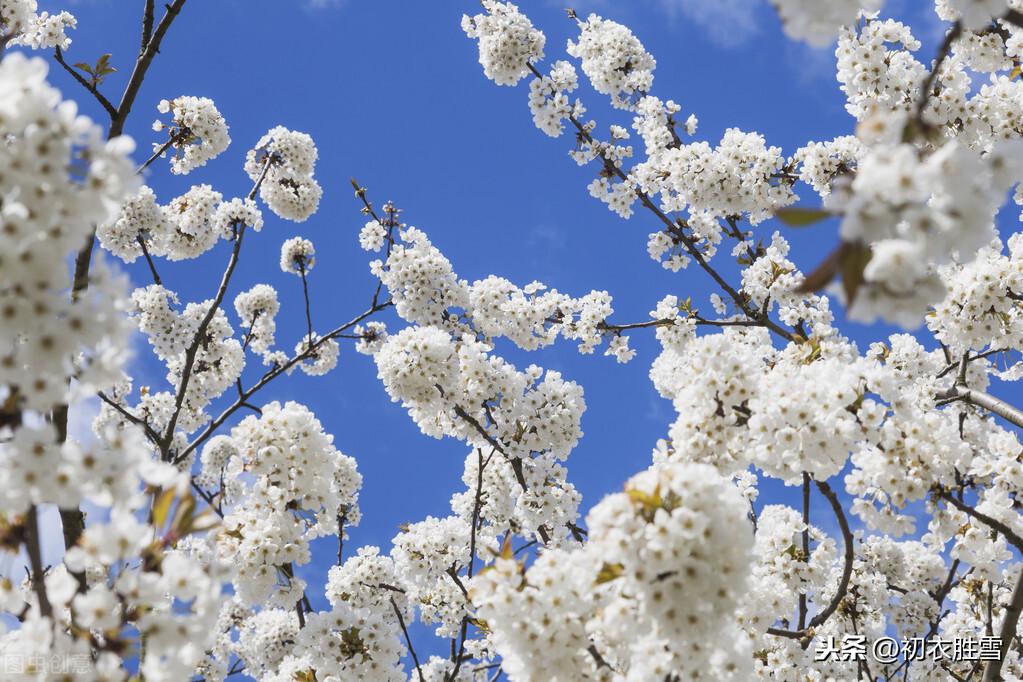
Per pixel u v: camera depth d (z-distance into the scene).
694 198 10.77
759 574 7.49
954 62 8.98
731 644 4.57
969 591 9.16
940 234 2.68
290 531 6.88
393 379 9.12
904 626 10.11
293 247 11.32
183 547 6.54
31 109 2.95
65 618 4.20
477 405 9.38
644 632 4.05
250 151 12.11
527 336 11.37
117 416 11.80
